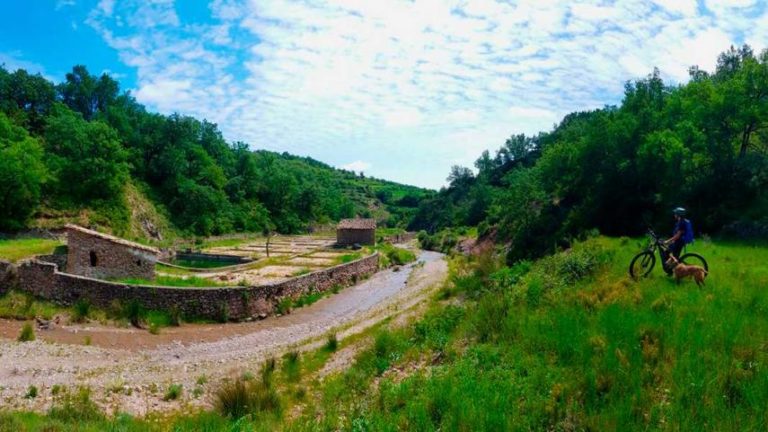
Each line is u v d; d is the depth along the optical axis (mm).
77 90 97875
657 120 35281
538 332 11125
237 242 74562
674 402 7098
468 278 26734
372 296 34969
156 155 82375
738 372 7531
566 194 41625
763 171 29609
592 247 20328
